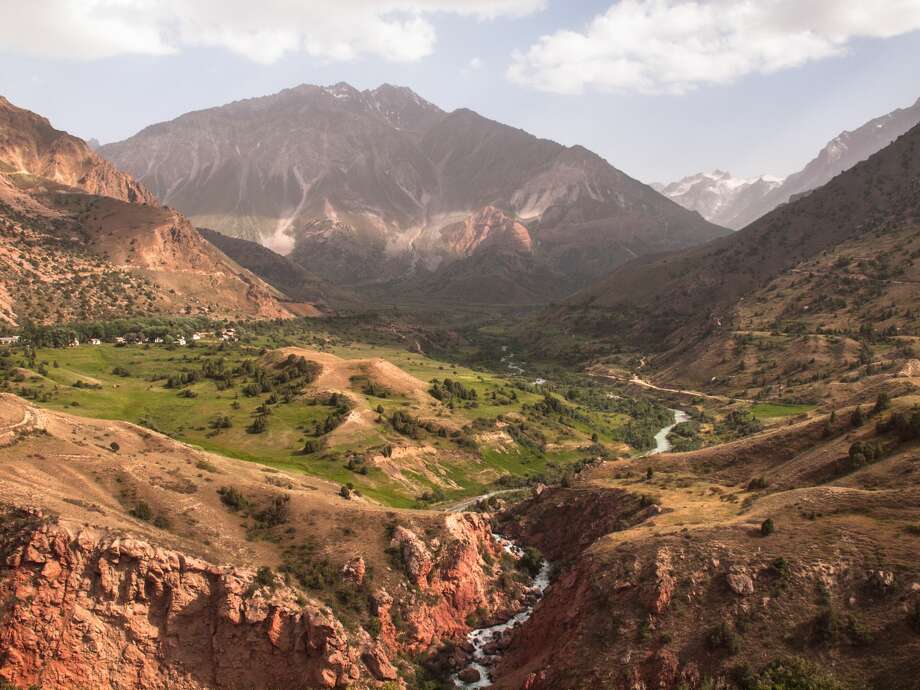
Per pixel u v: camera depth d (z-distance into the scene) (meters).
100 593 85.00
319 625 88.50
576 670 82.69
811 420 138.62
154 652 84.75
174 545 92.50
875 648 73.75
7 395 117.31
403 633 99.81
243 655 87.12
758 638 78.75
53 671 80.06
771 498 103.19
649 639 82.38
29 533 84.25
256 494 115.19
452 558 111.38
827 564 83.25
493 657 100.94
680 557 90.44
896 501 90.88
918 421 108.69
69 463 105.06
